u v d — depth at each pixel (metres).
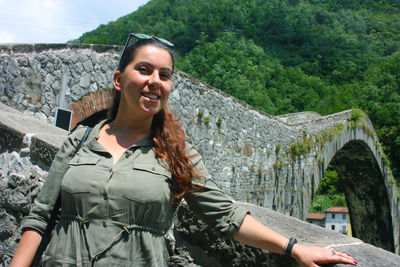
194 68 49.38
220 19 78.50
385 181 25.00
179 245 2.47
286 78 60.22
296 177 16.52
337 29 84.94
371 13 109.38
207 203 1.78
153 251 1.62
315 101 56.19
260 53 61.09
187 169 1.75
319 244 1.98
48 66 6.93
